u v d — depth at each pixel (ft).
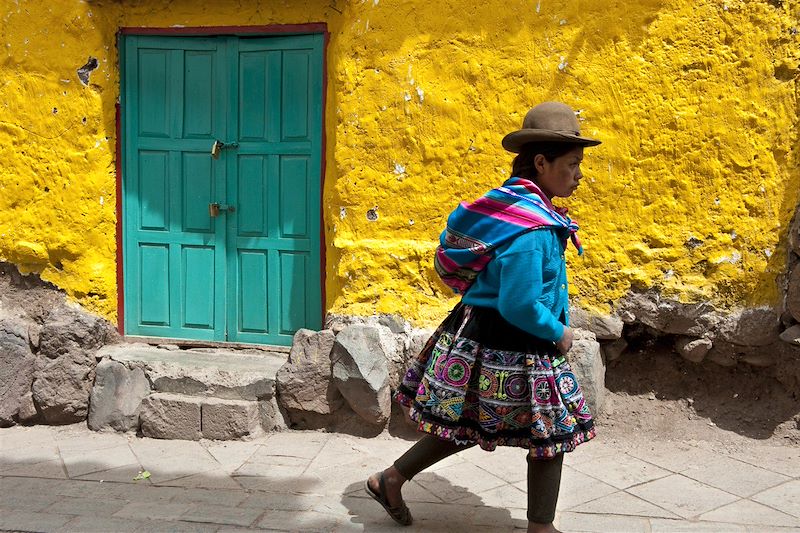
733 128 13.26
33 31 15.51
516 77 13.91
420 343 14.01
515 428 9.04
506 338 9.04
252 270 15.80
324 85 15.07
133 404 14.65
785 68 13.11
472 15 13.98
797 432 13.24
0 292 15.96
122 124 15.97
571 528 10.27
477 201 9.23
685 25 13.34
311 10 14.99
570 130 9.03
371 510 11.06
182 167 15.93
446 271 9.45
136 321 16.33
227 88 15.60
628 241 13.73
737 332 13.34
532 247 8.66
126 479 12.32
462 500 11.34
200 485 12.05
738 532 10.11
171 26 15.55
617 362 14.42
